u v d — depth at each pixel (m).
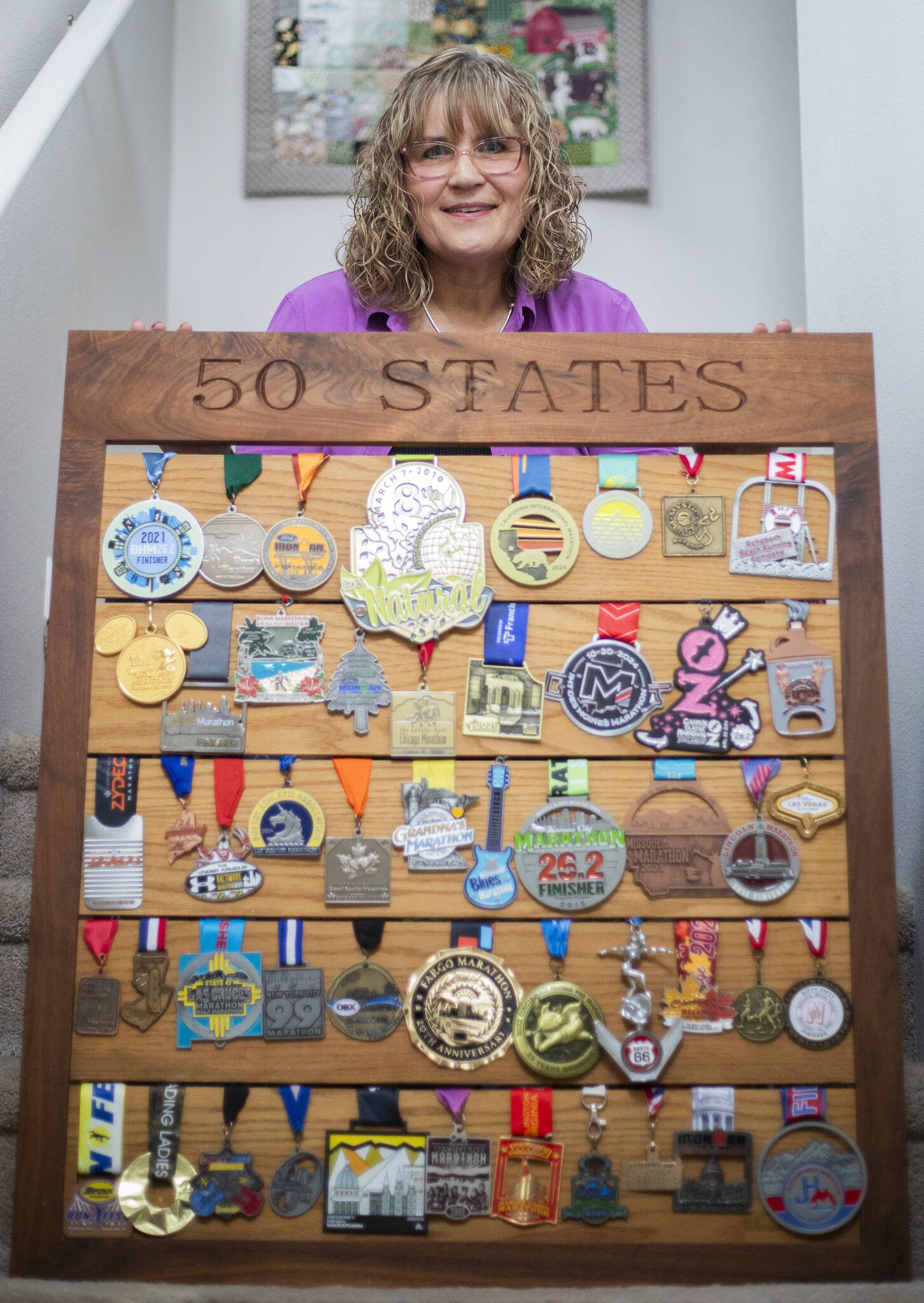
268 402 1.20
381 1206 1.07
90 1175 1.09
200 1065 1.10
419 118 1.61
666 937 1.12
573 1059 1.09
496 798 1.14
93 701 1.15
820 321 2.04
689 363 1.20
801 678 1.16
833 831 1.14
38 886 1.12
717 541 1.18
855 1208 1.08
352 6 2.99
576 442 1.19
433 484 1.18
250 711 1.15
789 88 2.97
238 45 3.03
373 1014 1.10
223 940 1.12
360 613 1.16
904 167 1.72
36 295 1.97
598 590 1.17
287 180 2.95
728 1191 1.08
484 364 1.20
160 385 1.20
